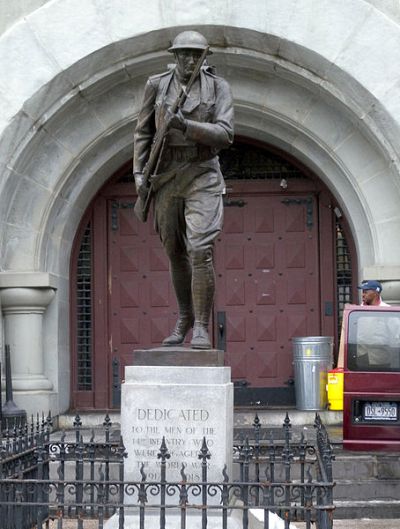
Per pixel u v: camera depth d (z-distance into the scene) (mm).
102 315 14812
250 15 12797
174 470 7691
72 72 13023
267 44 12992
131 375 7805
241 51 13141
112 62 13195
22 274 13383
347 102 13031
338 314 14617
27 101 12898
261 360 14609
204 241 7828
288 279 14680
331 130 13531
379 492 10391
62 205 13984
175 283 8258
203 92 7840
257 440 9219
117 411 14398
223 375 7793
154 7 12898
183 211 7996
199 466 7672
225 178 14758
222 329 14633
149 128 8094
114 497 8828
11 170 13070
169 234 8102
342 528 9508
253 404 14539
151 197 8117
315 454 9094
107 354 14773
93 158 14039
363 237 13711
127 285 14828
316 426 9125
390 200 13352
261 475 10531
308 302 14633
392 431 10359
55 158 13688
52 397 13570
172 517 7551
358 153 13453
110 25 12930
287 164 14766
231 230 14750
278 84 13594
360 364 10438
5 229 13469
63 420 13758
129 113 13703
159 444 7711
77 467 8430
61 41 12938
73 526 9141
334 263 14641
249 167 14773
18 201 13602
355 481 10445
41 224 13617
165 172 7871
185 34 7836
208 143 7719
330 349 13883
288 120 13617
